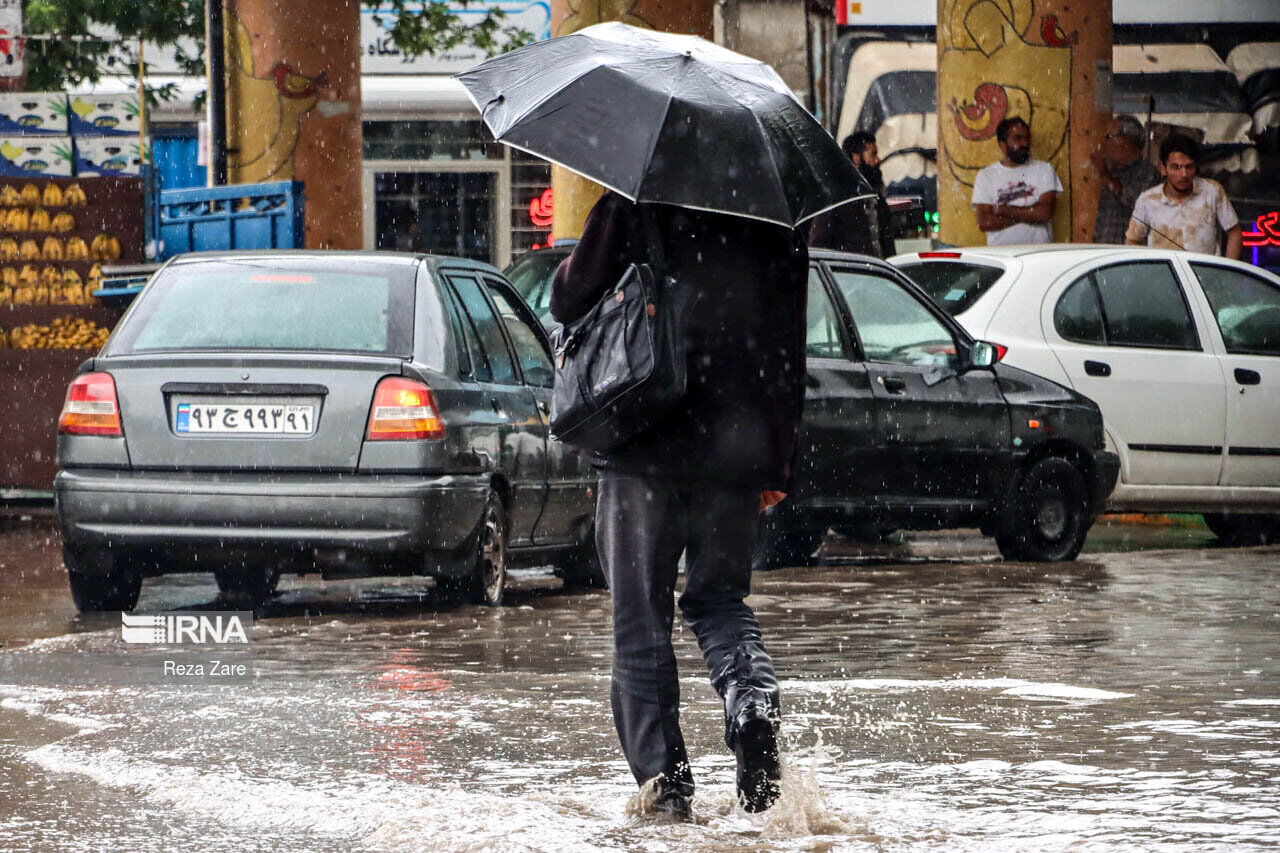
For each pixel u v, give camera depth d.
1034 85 30.69
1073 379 21.44
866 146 39.44
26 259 32.16
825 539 24.09
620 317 7.47
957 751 9.06
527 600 16.94
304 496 14.60
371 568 14.87
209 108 35.75
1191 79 42.50
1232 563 20.02
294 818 7.66
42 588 17.86
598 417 7.48
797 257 7.84
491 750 9.17
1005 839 7.19
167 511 14.75
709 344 7.59
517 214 49.06
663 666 7.66
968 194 31.14
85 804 7.96
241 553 14.79
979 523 19.73
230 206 28.73
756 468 7.65
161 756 9.02
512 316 17.61
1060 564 19.77
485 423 15.57
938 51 31.61
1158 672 11.81
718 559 7.76
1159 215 34.97
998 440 19.56
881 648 13.03
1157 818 7.56
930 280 22.27
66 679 11.66
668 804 7.57
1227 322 23.09
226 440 14.80
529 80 7.99
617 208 7.62
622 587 7.70
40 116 33.81
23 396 30.31
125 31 42.84
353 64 36.09
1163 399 22.12
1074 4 30.69
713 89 7.74
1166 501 22.23
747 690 7.48
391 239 48.59
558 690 11.12
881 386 18.66
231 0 35.62
